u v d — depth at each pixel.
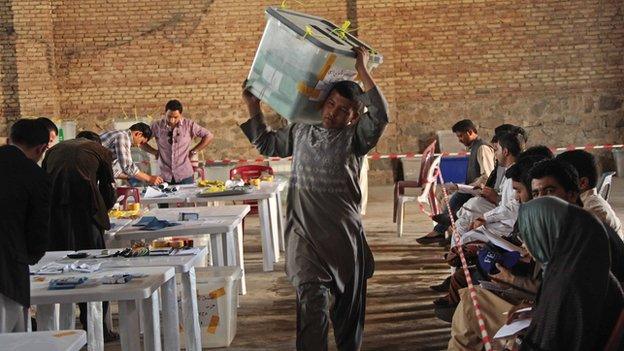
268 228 7.71
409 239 9.00
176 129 9.35
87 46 13.37
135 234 5.65
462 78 13.51
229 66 13.44
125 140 7.96
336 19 13.39
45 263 4.54
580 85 13.48
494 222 5.43
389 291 6.81
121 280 3.92
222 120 13.48
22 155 4.00
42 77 13.18
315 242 4.22
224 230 5.76
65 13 13.32
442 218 7.53
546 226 2.57
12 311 3.84
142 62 13.41
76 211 5.35
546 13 13.39
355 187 4.29
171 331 4.36
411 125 13.56
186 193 7.90
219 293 5.39
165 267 4.25
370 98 4.09
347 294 4.33
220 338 5.41
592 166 4.07
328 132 4.25
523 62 13.46
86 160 5.38
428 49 13.48
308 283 4.20
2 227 3.82
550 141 13.55
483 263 4.61
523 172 4.53
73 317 4.75
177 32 13.38
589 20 13.38
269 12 4.15
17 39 13.07
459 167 12.52
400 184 9.27
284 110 4.23
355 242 4.30
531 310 3.33
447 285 6.72
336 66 4.09
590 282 2.51
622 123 13.50
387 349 5.30
